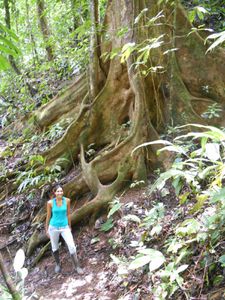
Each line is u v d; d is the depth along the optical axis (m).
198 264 4.11
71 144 8.00
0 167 8.97
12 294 2.14
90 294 5.22
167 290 4.13
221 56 7.40
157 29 7.22
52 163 7.99
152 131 7.00
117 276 5.18
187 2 9.88
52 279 6.05
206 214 4.54
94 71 8.04
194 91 7.35
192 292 3.90
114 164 7.05
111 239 5.89
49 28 13.46
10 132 10.82
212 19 9.22
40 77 12.06
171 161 6.51
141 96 7.07
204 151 3.15
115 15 7.70
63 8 12.27
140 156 6.83
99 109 7.90
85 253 6.20
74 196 7.27
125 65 7.59
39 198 7.71
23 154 9.06
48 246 6.80
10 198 8.20
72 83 9.80
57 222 6.07
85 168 7.22
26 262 6.73
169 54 7.24
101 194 6.75
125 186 6.83
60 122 8.79
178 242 4.44
